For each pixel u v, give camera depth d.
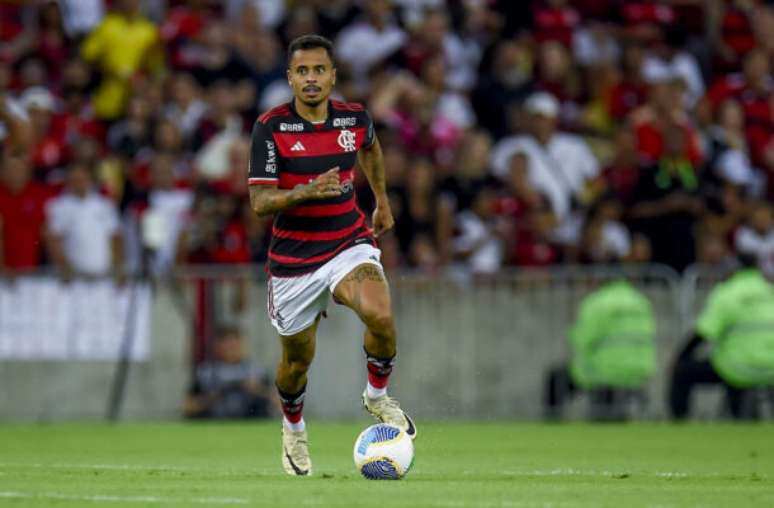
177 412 60.06
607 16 81.19
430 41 75.12
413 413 61.00
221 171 65.19
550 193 69.31
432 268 63.00
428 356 61.19
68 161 67.75
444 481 29.36
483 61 76.75
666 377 61.38
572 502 24.14
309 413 60.44
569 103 76.12
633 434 51.56
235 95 71.81
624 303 60.78
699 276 61.53
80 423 58.81
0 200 63.22
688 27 82.62
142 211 65.00
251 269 60.50
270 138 29.91
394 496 24.84
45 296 59.81
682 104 72.44
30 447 43.75
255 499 24.19
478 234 65.69
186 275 60.22
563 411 61.38
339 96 70.50
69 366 59.94
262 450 42.88
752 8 83.44
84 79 72.38
